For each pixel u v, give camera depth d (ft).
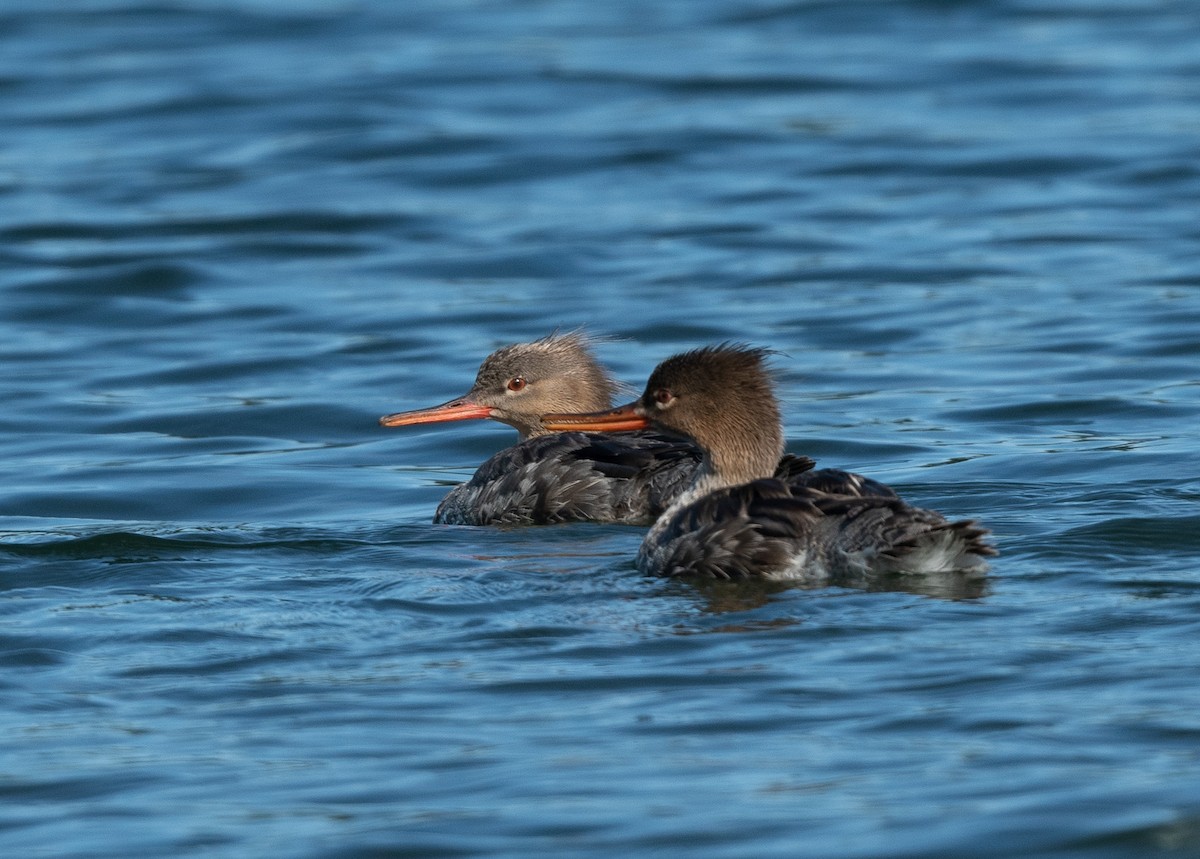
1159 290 73.97
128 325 74.28
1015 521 43.57
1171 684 30.25
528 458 48.19
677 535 39.81
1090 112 105.19
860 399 61.46
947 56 119.34
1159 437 54.65
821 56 120.37
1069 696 29.91
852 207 89.61
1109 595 35.76
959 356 66.69
